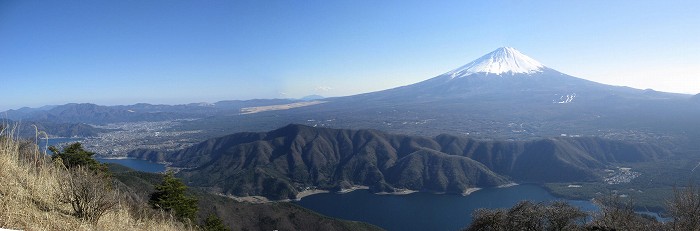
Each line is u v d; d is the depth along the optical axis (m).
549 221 13.52
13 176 7.10
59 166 8.80
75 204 7.64
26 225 5.70
